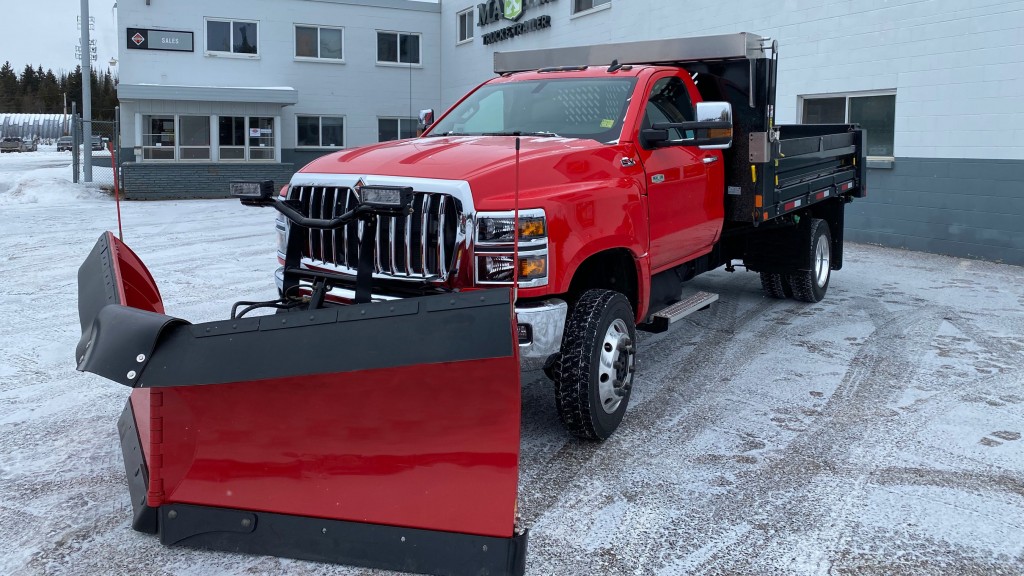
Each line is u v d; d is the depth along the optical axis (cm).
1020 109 1078
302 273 408
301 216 391
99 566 321
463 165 399
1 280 938
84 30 2297
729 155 626
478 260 380
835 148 809
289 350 304
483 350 288
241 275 964
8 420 487
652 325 532
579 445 453
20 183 2256
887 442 462
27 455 434
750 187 621
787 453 445
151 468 327
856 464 431
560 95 547
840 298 876
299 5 2511
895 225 1251
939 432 478
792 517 370
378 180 396
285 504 321
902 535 354
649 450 447
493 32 2292
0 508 372
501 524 301
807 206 770
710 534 353
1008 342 686
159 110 2317
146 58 2383
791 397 543
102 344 315
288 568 321
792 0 1353
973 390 557
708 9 1514
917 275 1021
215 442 325
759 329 734
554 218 397
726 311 812
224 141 2398
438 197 385
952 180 1166
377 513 313
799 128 927
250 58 2486
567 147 452
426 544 308
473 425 304
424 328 296
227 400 318
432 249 388
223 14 2436
